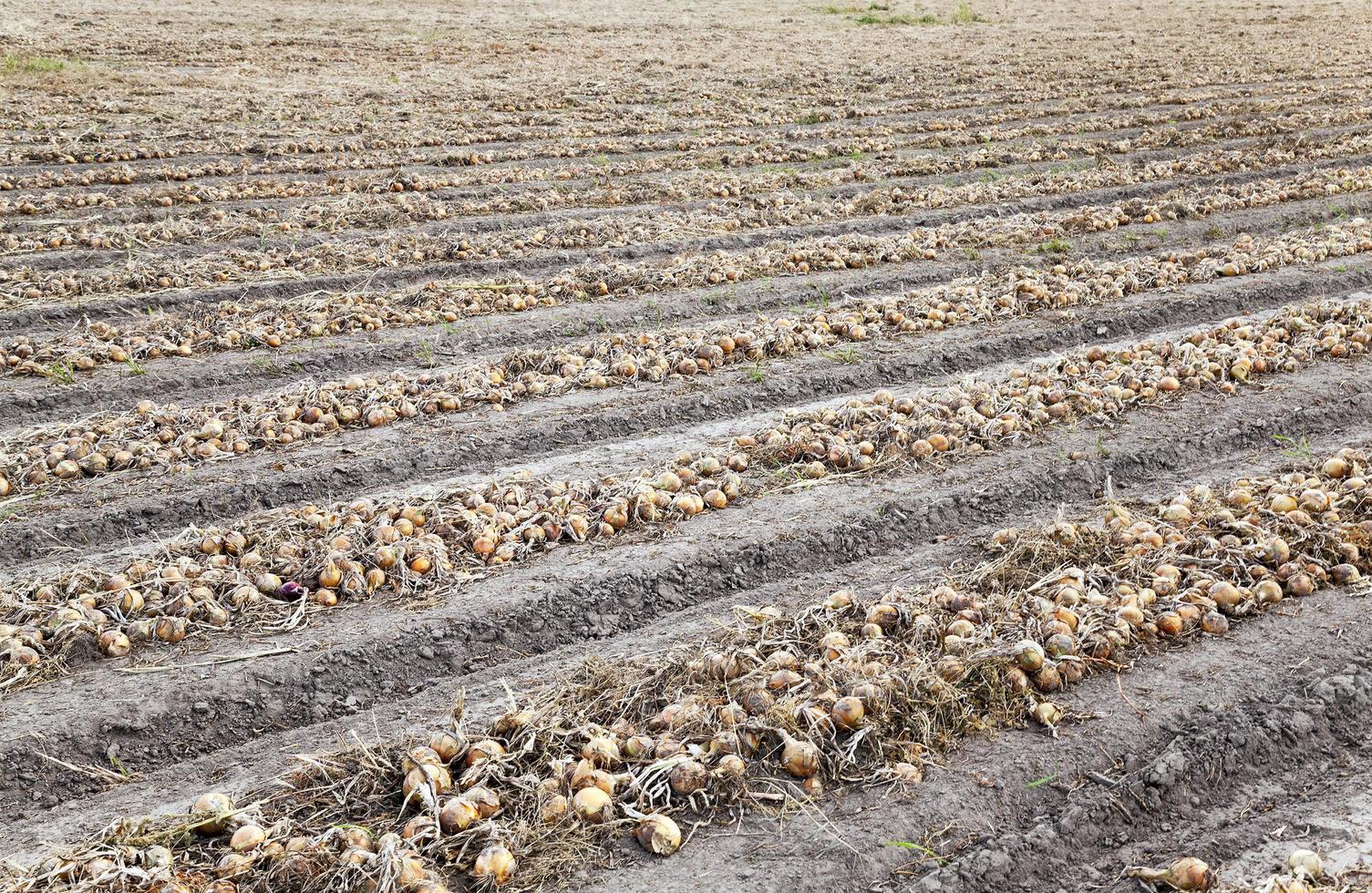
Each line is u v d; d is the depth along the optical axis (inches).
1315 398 282.4
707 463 248.1
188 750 175.2
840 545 224.7
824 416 270.1
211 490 241.9
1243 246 403.2
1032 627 182.2
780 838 148.2
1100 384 288.2
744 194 475.2
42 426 265.9
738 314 350.9
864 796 154.7
